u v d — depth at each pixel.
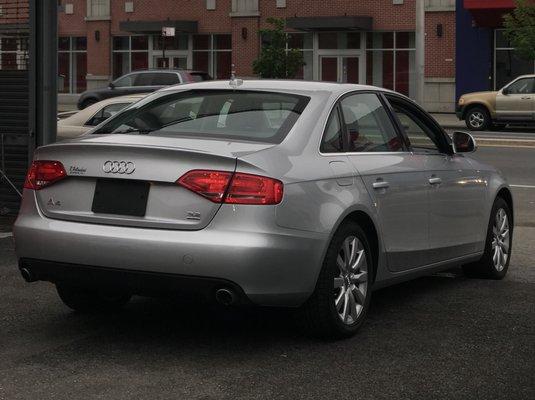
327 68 45.47
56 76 12.02
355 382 5.50
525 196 15.48
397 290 8.31
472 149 8.18
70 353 6.09
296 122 6.41
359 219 6.67
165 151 5.86
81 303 7.06
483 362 5.95
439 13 42.09
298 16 45.44
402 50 43.75
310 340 6.47
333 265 6.21
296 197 5.90
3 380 5.49
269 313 7.30
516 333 6.72
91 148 6.08
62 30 51.16
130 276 5.87
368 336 6.59
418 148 7.77
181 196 5.82
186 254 5.68
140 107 7.04
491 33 41.12
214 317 7.16
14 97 12.07
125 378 5.55
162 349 6.21
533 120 31.12
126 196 5.99
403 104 7.78
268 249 5.69
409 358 6.03
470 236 8.31
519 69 40.91
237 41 46.97
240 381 5.50
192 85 7.17
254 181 5.73
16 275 8.57
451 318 7.18
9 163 12.21
